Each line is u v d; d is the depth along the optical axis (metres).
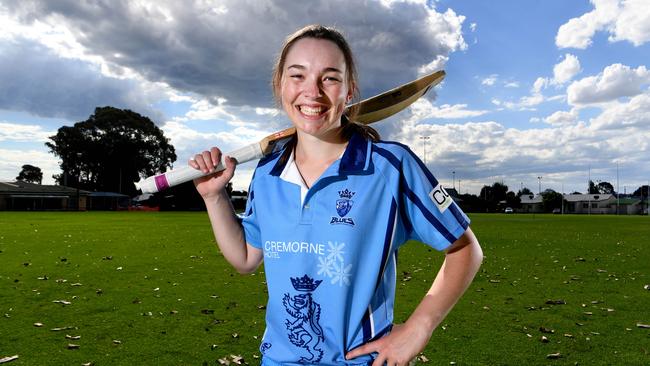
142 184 1.63
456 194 84.69
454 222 1.41
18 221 25.30
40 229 19.11
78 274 8.01
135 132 69.69
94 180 71.69
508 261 10.53
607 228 24.72
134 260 9.87
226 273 8.13
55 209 60.41
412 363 1.35
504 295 6.48
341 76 1.42
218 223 1.65
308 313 1.38
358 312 1.36
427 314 1.36
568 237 17.98
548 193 92.50
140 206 63.97
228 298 6.07
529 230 22.45
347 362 1.36
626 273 8.74
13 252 11.16
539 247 13.91
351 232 1.34
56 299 5.98
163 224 23.64
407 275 8.33
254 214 1.62
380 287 1.39
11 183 62.59
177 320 4.96
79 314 5.20
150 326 4.72
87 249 11.95
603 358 3.88
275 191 1.46
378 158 1.39
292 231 1.40
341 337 1.35
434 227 1.40
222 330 4.59
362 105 1.74
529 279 7.96
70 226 21.34
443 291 1.40
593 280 7.90
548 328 4.75
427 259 10.74
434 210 1.40
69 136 66.62
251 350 4.00
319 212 1.37
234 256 1.67
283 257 1.41
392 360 1.30
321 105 1.40
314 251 1.37
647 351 4.05
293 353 1.40
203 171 1.59
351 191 1.37
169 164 73.50
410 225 1.46
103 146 67.50
